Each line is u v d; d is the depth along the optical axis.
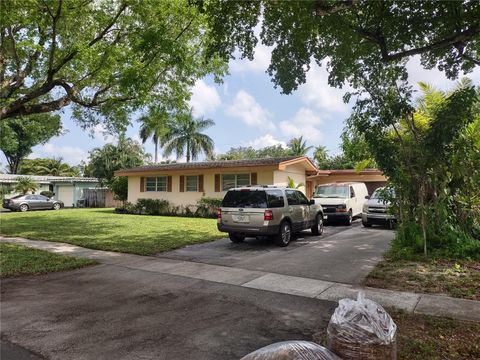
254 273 7.47
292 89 6.43
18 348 4.03
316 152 39.34
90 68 11.44
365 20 6.09
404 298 5.71
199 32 11.64
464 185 9.34
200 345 4.07
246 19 6.00
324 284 6.59
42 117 14.63
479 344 4.02
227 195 10.73
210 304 5.53
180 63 11.29
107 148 37.81
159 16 11.15
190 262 8.62
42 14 10.13
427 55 6.72
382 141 8.73
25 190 36.06
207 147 44.00
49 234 13.16
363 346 2.66
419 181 8.81
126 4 10.93
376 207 14.80
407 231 9.17
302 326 4.62
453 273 7.12
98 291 6.28
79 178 38.88
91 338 4.29
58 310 5.28
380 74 7.30
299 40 6.00
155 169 22.83
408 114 8.33
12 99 10.71
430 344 4.01
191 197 22.06
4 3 9.38
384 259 8.61
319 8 5.12
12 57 11.57
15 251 9.77
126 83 10.67
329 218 15.88
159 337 4.30
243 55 6.30
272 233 10.17
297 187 19.94
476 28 5.42
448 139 8.06
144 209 23.30
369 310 2.83
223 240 11.90
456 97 7.87
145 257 9.25
